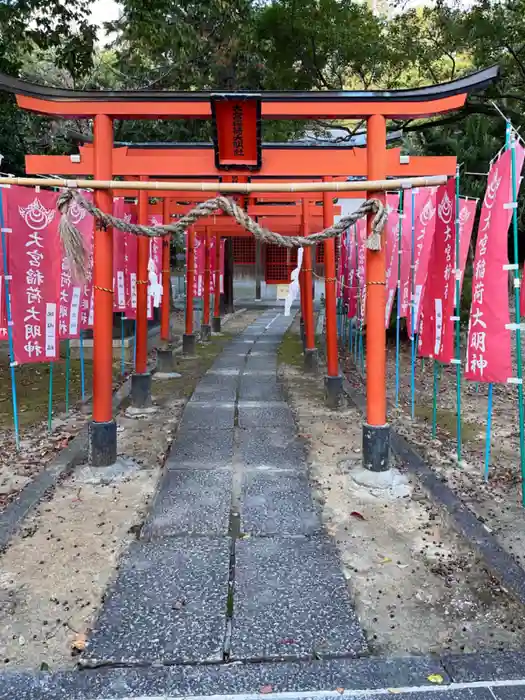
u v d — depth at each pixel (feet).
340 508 14.23
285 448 18.70
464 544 12.37
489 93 33.68
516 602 10.19
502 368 14.39
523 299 16.21
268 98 14.69
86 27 30.25
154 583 10.77
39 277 18.39
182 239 56.03
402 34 35.50
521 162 13.71
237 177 24.81
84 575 11.10
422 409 23.75
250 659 8.73
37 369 31.55
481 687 8.16
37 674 8.41
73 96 14.82
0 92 30.66
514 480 15.69
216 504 14.35
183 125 40.11
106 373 16.21
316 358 31.86
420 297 21.49
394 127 38.14
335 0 34.86
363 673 8.43
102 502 14.55
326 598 10.30
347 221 14.85
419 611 10.01
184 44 30.91
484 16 31.78
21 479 15.89
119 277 25.38
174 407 24.25
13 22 28.22
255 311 72.49
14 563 11.53
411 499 14.75
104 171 15.29
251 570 11.27
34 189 17.92
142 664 8.64
